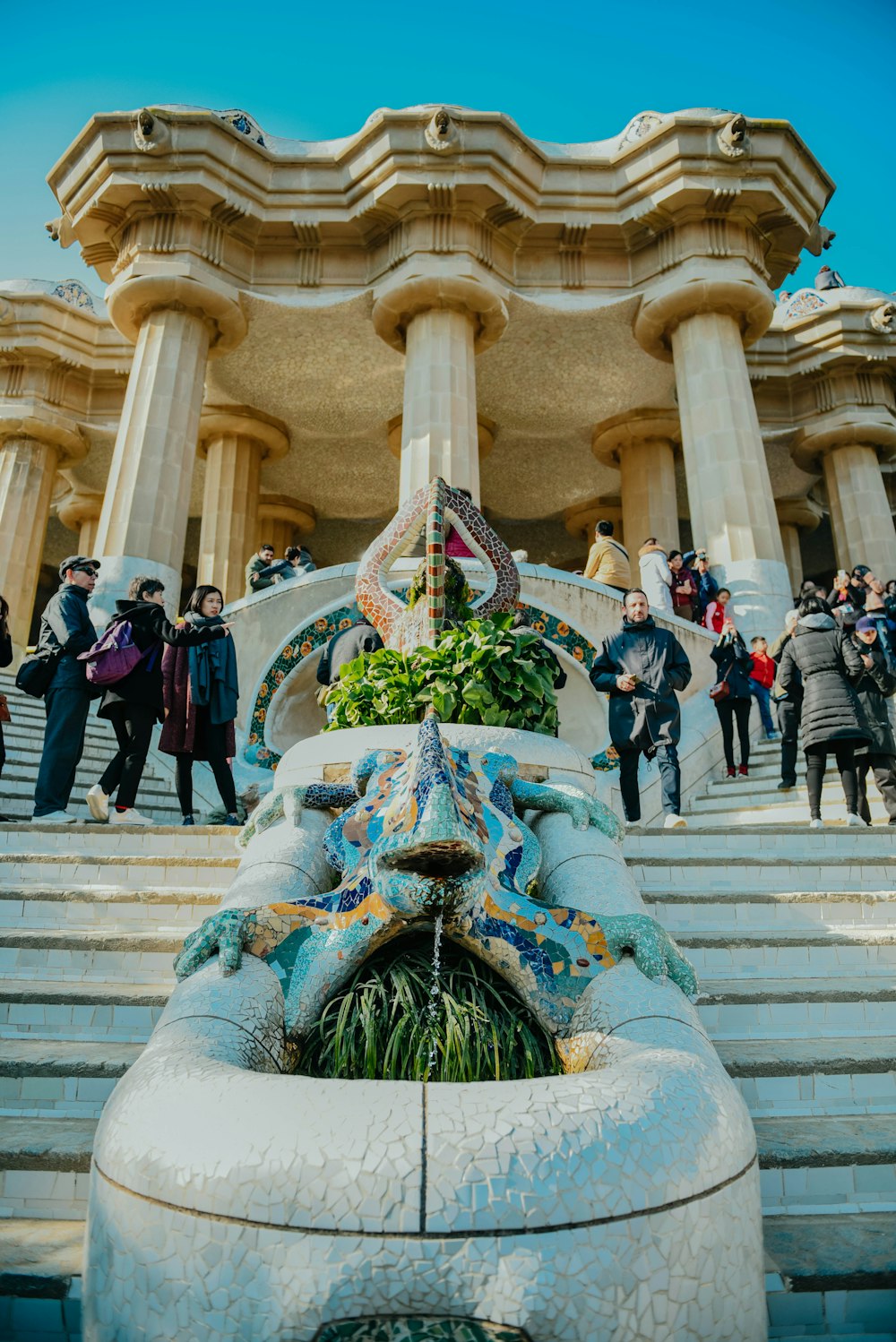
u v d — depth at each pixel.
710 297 14.36
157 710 6.21
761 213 14.66
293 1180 1.78
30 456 18.81
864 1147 2.88
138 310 14.45
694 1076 2.18
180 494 13.55
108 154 13.95
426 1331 1.70
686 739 9.54
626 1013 2.56
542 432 19.97
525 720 4.80
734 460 13.66
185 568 26.69
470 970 2.90
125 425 13.73
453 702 4.64
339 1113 1.90
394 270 14.67
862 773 6.95
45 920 4.37
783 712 8.07
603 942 2.85
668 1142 1.93
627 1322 1.74
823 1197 2.84
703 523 13.69
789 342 18.50
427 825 2.47
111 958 3.97
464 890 2.63
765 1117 3.20
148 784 8.83
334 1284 1.71
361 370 17.52
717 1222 1.93
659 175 14.41
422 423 13.71
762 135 14.19
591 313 15.43
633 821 6.65
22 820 6.98
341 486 22.33
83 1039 3.52
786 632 7.82
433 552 5.27
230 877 4.75
